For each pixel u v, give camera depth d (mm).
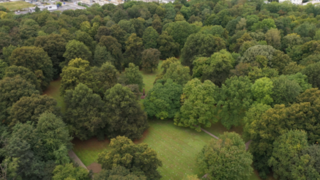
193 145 54750
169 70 68000
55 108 50125
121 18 121750
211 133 59000
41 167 37781
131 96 53000
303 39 85375
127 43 96062
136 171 36469
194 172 47188
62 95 60125
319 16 112438
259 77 59469
